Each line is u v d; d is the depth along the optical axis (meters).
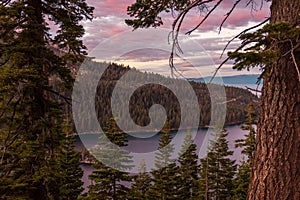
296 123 2.94
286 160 2.96
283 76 2.99
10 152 7.11
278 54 2.72
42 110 7.54
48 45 7.61
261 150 3.16
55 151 7.54
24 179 7.04
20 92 7.25
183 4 4.44
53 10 7.89
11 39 6.91
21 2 6.77
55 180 7.35
